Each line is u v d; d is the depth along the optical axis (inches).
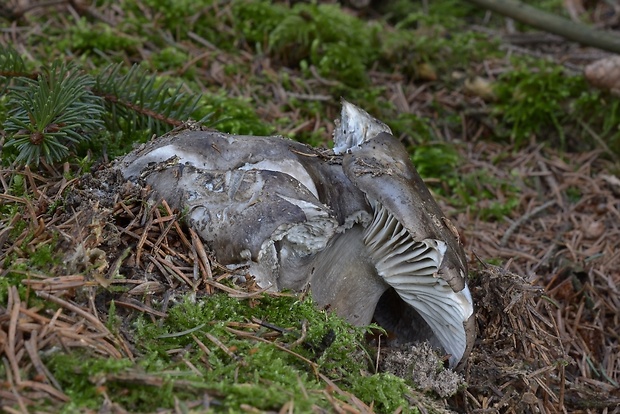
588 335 144.9
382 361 111.8
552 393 114.2
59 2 198.7
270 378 88.4
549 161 199.2
